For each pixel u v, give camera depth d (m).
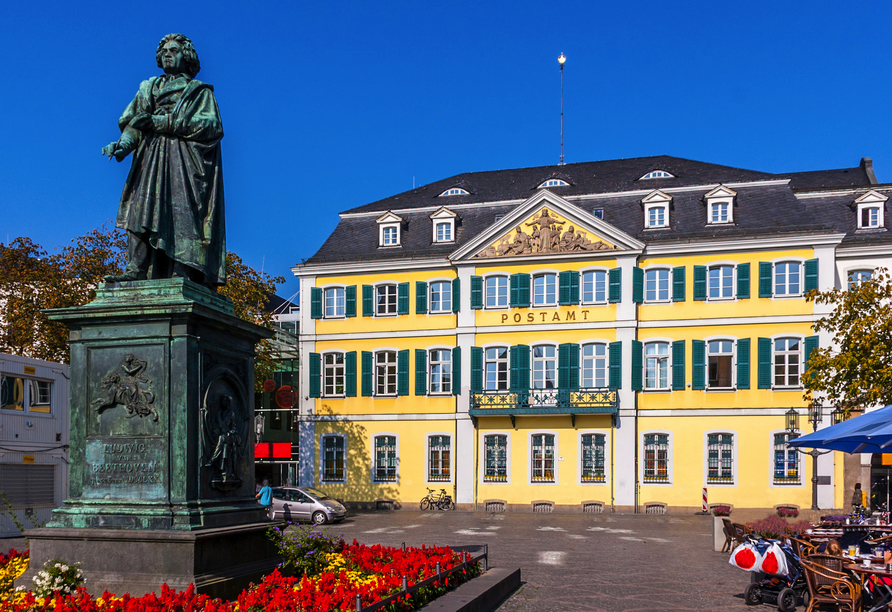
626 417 34.19
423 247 38.28
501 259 36.06
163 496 7.67
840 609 10.67
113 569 7.51
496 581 11.09
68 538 7.62
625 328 34.56
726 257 34.09
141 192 8.45
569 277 35.28
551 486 34.69
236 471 8.45
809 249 33.22
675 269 34.44
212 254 8.88
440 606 8.77
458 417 36.00
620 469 34.06
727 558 17.72
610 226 34.84
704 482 33.34
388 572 9.46
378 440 37.12
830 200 36.12
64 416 26.31
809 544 11.69
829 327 21.31
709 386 33.75
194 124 8.65
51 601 6.84
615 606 11.31
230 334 8.56
